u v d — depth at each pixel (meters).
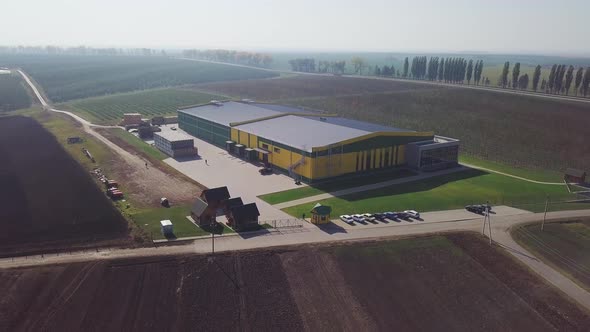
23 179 77.69
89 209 63.78
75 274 46.09
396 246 53.69
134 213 63.72
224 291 43.66
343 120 105.50
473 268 49.03
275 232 57.59
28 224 58.34
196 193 73.38
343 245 53.62
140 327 38.31
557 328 39.44
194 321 39.19
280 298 42.72
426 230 58.97
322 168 79.69
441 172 89.00
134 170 86.44
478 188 78.44
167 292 43.31
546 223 62.28
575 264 50.62
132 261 48.91
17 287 43.56
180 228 58.22
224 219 61.88
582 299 43.81
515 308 42.12
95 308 40.75
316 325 39.03
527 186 80.56
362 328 38.81
